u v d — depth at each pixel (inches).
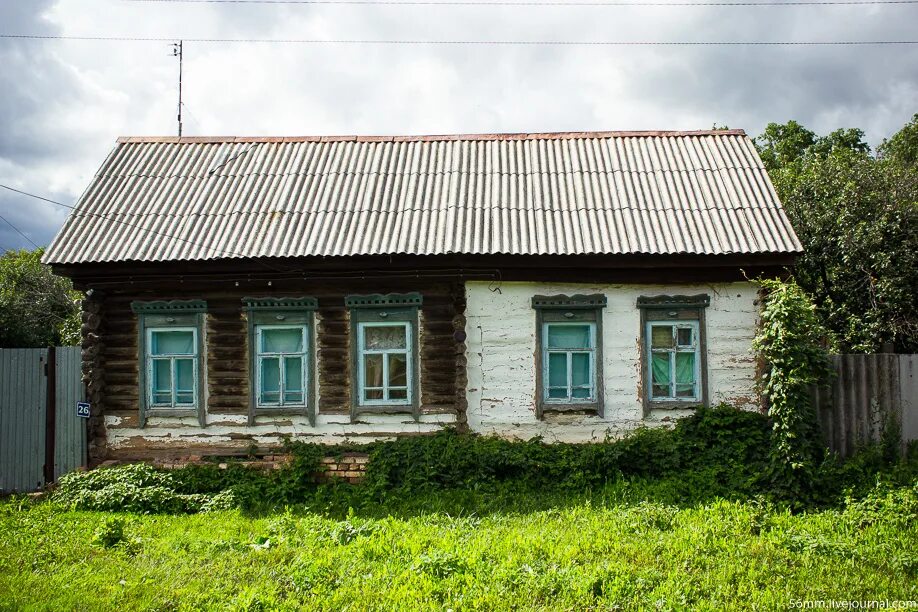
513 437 443.5
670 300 444.1
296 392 459.5
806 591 270.5
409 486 408.2
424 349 451.2
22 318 1204.5
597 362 444.8
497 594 266.2
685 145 535.8
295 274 453.7
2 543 333.7
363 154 542.6
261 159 541.3
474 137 558.9
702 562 297.0
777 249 429.7
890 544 309.7
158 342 468.8
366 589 271.4
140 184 514.6
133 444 462.0
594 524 342.6
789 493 369.7
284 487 417.1
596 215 465.7
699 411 429.7
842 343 634.8
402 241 445.1
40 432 462.0
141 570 299.3
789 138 1143.0
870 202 652.7
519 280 448.1
